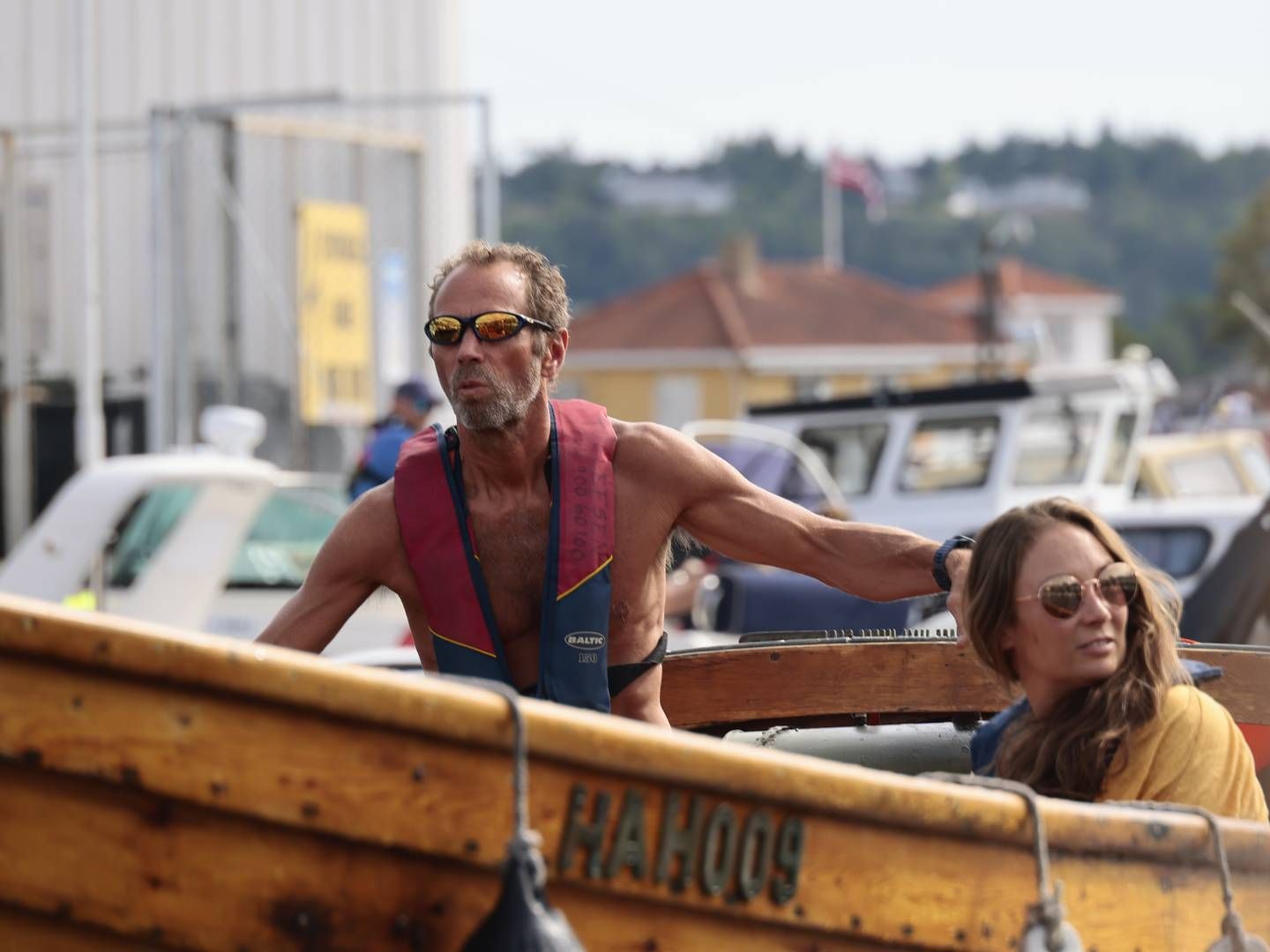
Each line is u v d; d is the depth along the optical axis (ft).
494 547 46.14
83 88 173.68
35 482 203.62
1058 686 43.01
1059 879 37.37
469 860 31.91
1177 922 39.24
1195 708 42.39
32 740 29.89
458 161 252.62
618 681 47.37
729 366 638.94
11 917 30.66
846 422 204.85
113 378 217.97
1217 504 153.28
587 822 32.53
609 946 33.19
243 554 129.59
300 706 30.53
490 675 45.83
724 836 33.73
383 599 50.65
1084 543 42.52
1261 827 40.42
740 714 59.88
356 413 213.05
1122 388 200.44
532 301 45.27
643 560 47.21
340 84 248.93
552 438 46.37
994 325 526.16
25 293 194.70
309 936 31.32
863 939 35.42
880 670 59.98
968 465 198.70
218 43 243.19
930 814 35.35
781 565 49.42
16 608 29.58
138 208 227.20
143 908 30.66
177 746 30.25
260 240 215.51
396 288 221.66
